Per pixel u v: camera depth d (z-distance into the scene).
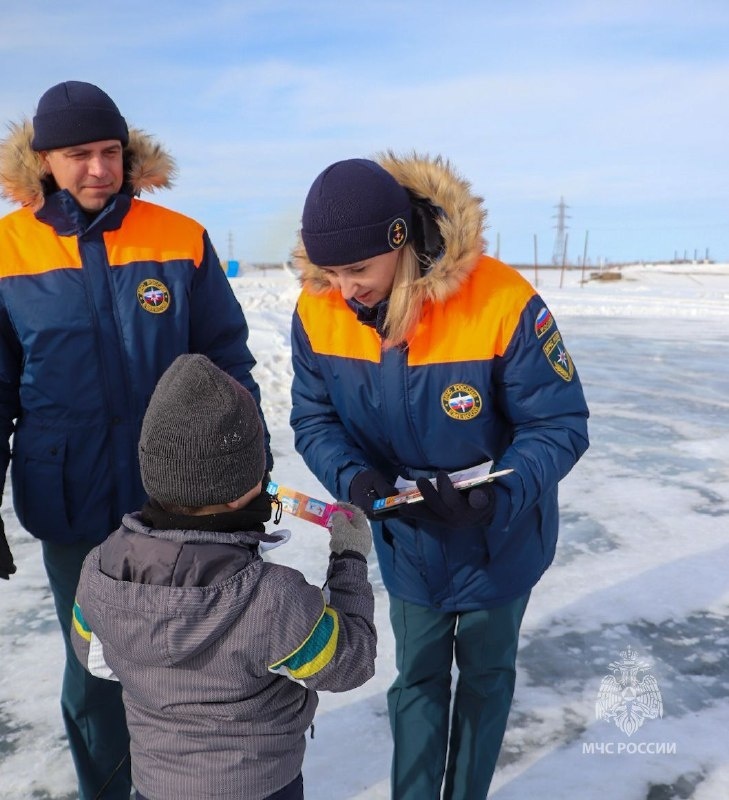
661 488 5.80
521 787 2.68
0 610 3.92
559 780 2.71
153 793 1.53
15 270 2.26
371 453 2.35
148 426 1.54
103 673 1.64
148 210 2.44
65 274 2.28
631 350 13.64
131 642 1.48
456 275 2.03
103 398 2.32
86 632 1.66
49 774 2.78
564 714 3.08
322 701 3.18
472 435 2.17
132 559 1.50
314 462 2.30
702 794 2.62
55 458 2.30
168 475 1.51
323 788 2.67
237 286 32.09
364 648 1.59
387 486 2.12
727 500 5.52
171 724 1.52
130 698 1.59
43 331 2.25
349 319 2.21
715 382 10.36
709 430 7.64
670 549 4.64
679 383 10.30
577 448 2.16
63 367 2.28
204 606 1.43
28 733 2.99
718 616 3.84
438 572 2.24
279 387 8.77
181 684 1.49
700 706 3.12
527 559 2.28
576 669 3.40
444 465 2.24
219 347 2.58
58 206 2.28
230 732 1.50
